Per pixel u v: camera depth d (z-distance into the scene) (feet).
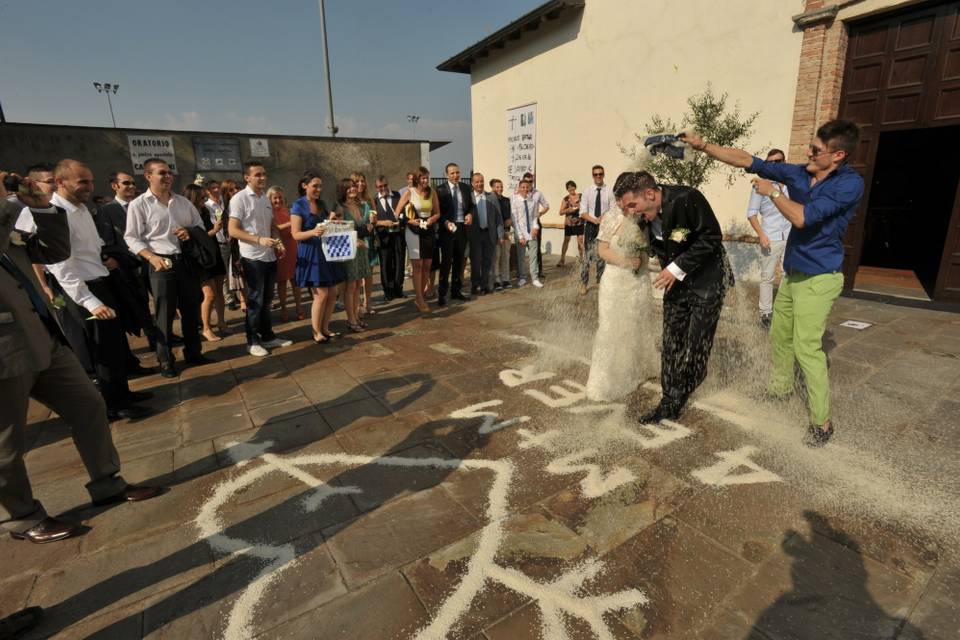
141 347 17.70
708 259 9.91
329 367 14.90
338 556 7.13
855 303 20.72
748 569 6.72
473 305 22.82
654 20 26.91
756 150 23.26
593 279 27.17
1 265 6.81
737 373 13.46
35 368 6.92
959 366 13.66
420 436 10.55
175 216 13.80
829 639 5.66
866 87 20.35
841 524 7.54
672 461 9.36
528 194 25.13
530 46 35.86
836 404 11.50
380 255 24.12
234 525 7.86
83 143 30.35
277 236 16.40
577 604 6.20
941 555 6.89
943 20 18.08
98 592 6.59
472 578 6.65
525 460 9.52
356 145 38.50
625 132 29.94
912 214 32.14
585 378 13.57
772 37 21.94
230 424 11.31
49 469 9.75
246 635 5.87
